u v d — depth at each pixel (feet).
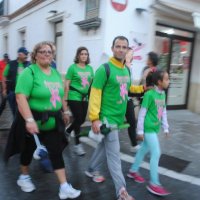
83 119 16.46
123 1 23.90
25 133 10.70
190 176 14.12
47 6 34.88
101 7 23.85
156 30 28.14
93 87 10.64
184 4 27.58
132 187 12.64
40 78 10.50
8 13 53.11
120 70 10.73
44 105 10.56
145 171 14.48
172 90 31.42
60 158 11.04
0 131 20.54
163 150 18.17
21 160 11.70
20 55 18.04
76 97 16.14
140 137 12.09
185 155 17.37
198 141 20.66
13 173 13.55
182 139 20.97
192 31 31.30
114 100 10.71
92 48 25.12
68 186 11.12
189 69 32.30
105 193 11.98
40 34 37.50
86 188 12.35
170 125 25.26
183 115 30.14
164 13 26.53
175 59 30.73
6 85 18.37
